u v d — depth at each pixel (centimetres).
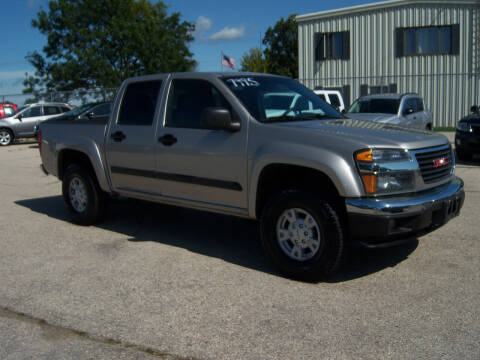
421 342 309
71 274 442
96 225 624
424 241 522
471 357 290
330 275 423
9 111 2389
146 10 3300
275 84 516
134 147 538
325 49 2577
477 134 1066
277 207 422
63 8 2945
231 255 495
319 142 399
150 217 666
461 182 456
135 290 402
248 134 441
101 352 305
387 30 2420
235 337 320
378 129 439
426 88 2377
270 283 415
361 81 2497
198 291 399
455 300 371
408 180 396
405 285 404
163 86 525
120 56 3008
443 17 2331
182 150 489
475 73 2214
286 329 330
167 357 297
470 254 477
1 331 335
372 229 377
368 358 291
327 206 392
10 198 821
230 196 462
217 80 479
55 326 341
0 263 475
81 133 605
